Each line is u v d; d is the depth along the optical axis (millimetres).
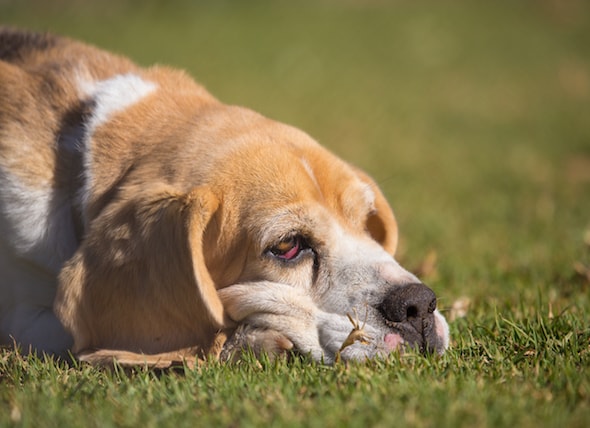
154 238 7008
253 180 7383
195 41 35281
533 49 39250
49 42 9445
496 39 40969
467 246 12852
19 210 7840
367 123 25734
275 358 7047
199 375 6637
